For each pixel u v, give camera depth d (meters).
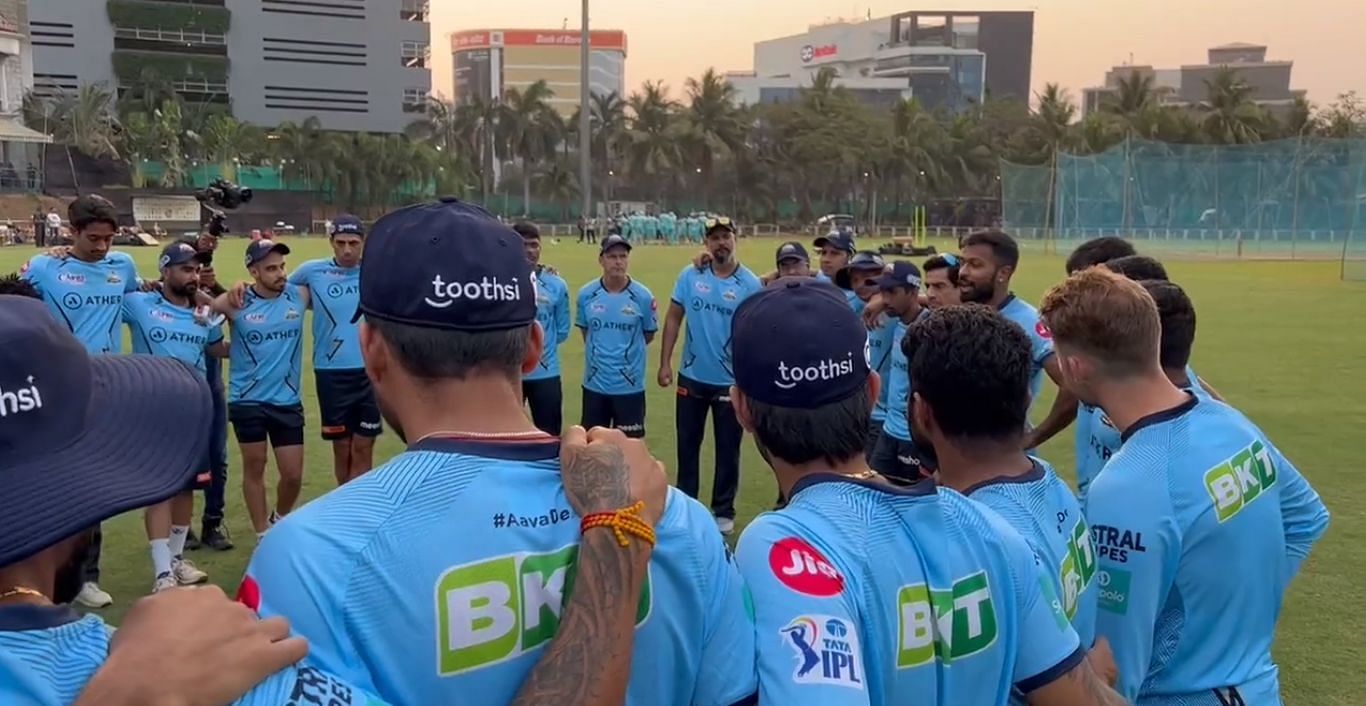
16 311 1.10
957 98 143.88
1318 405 10.00
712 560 1.54
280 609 1.27
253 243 5.95
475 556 1.31
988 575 1.79
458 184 66.31
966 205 73.69
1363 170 26.50
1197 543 2.23
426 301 1.37
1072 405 4.18
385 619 1.27
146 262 25.42
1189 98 153.50
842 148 73.75
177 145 57.66
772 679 1.58
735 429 6.49
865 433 1.84
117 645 1.06
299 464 6.07
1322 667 4.24
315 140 61.59
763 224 75.00
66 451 1.08
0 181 51.44
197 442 1.20
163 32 67.88
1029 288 22.09
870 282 6.33
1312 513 2.49
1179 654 2.28
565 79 139.62
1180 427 2.30
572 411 9.71
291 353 5.98
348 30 73.62
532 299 1.48
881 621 1.67
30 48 58.12
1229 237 38.00
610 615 1.31
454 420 1.41
